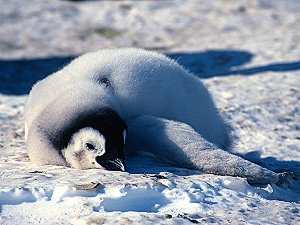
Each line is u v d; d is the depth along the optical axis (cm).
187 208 1675
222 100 2973
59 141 1872
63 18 5441
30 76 4372
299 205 1756
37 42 5062
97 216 1592
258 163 2248
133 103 1973
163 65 2059
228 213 1652
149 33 5172
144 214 1616
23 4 5706
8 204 1658
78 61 2106
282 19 5294
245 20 5303
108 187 1700
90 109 1847
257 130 2644
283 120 2750
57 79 2050
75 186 1697
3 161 2094
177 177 1819
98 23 5353
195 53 4519
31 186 1720
